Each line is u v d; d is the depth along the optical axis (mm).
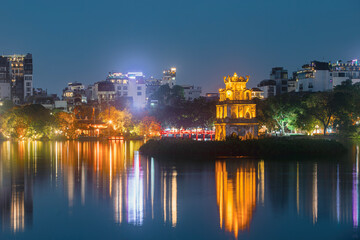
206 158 121250
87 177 92250
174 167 105250
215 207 65000
